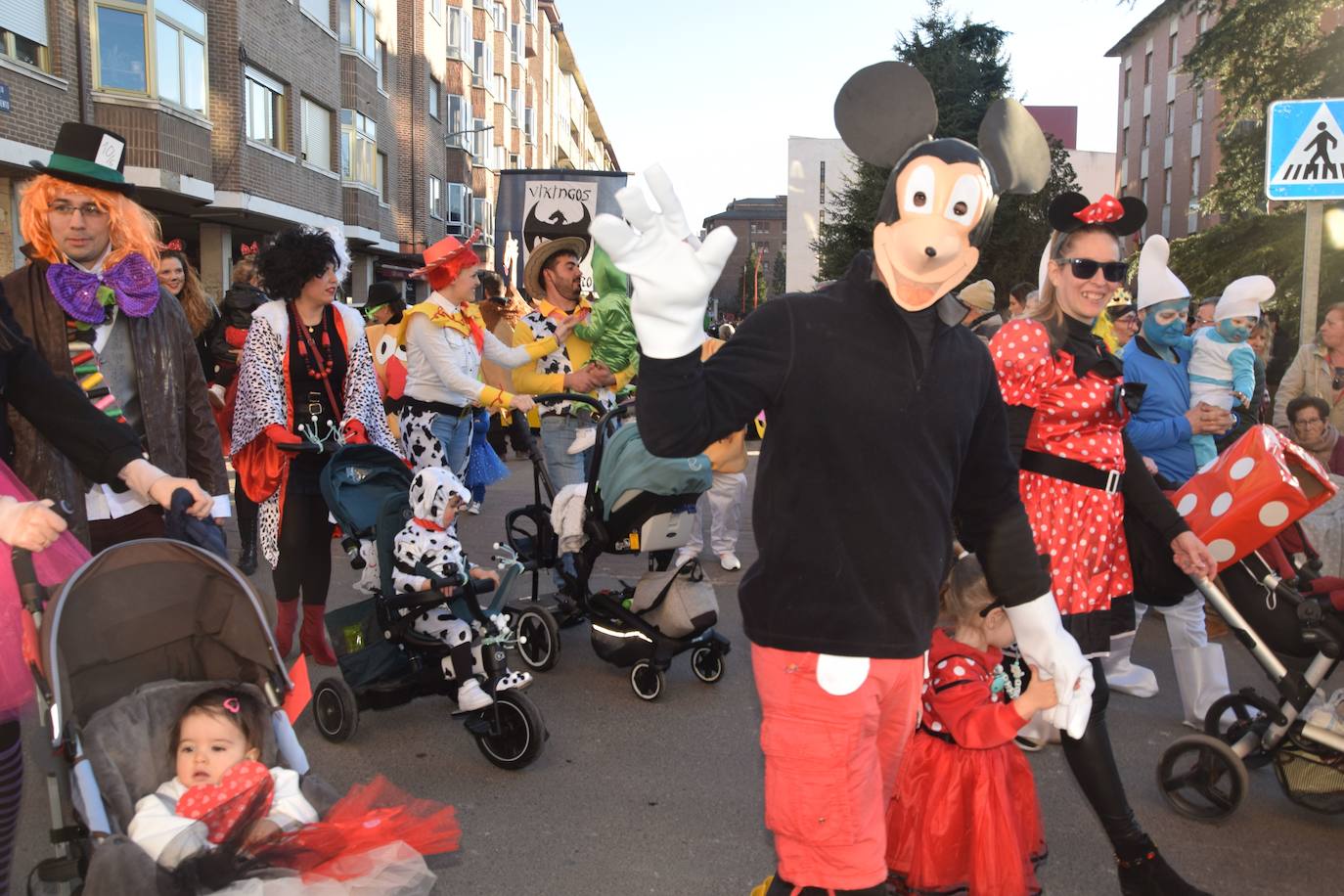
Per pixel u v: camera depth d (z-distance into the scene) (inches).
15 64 592.1
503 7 1953.7
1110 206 126.6
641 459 198.1
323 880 86.9
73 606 106.3
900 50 1434.5
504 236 636.7
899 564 89.4
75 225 144.7
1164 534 135.3
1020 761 119.0
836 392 88.0
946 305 92.6
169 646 112.5
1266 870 138.5
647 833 148.3
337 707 178.7
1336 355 276.1
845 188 1425.9
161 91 723.4
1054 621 104.5
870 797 92.5
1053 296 133.8
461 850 142.9
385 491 186.2
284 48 938.1
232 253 1005.8
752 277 3983.8
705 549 331.3
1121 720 190.4
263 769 103.5
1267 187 257.6
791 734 91.0
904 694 94.0
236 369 309.6
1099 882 135.9
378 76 1218.0
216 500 152.4
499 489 437.1
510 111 2089.1
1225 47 906.1
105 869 85.9
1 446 108.3
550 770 169.9
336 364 197.6
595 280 271.3
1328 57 871.7
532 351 262.1
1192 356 269.7
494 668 170.4
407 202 1391.5
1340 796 147.3
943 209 88.0
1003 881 112.1
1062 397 129.0
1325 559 211.2
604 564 305.1
